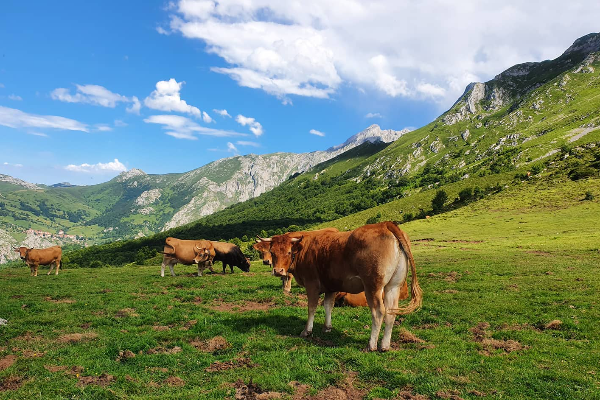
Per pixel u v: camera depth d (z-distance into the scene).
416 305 8.63
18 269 35.09
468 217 78.56
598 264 23.58
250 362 8.48
